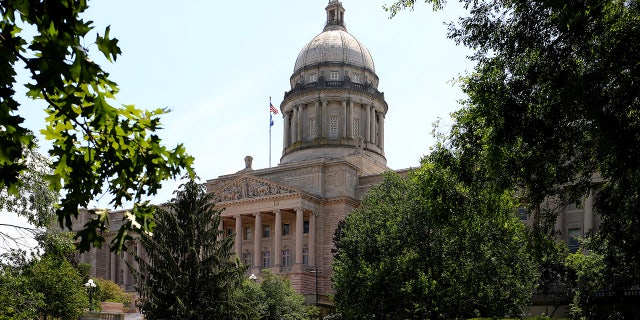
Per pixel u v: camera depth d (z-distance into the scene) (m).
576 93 22.28
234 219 118.75
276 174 119.06
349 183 114.38
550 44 24.72
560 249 33.47
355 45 140.62
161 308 46.62
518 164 28.23
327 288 109.31
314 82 135.25
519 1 24.45
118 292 104.75
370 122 134.88
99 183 10.40
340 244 68.19
